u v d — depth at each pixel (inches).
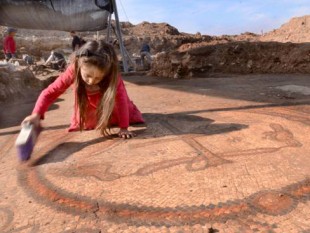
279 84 247.8
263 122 137.7
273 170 91.5
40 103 116.8
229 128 131.5
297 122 135.4
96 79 112.0
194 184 86.0
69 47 820.6
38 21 475.8
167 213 74.2
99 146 118.8
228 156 103.0
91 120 134.1
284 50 339.9
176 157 104.4
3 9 457.1
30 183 93.6
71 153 114.2
